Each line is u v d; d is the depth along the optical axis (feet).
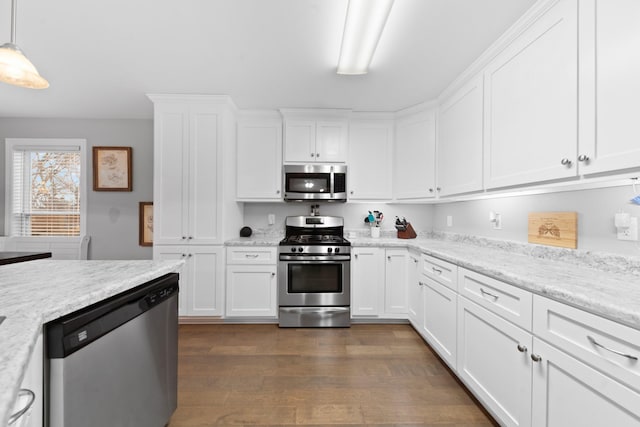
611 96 3.77
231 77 8.21
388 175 11.00
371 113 10.89
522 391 4.24
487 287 5.18
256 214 12.03
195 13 5.61
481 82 6.87
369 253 10.01
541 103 4.99
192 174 9.65
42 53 7.07
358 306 9.95
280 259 9.76
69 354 2.87
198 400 5.90
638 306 2.89
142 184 11.93
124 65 7.61
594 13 4.00
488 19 5.57
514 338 4.42
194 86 8.84
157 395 4.49
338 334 9.22
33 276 3.99
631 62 3.53
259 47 6.72
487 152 6.60
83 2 5.35
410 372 6.97
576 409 3.37
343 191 10.76
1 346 1.95
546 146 4.88
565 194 5.64
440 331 7.20
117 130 11.91
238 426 5.19
